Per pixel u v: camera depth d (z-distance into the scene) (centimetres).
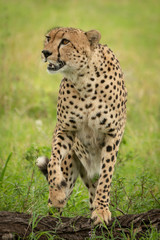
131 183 1279
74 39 1056
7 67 2594
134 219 938
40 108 2242
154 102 2602
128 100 2502
